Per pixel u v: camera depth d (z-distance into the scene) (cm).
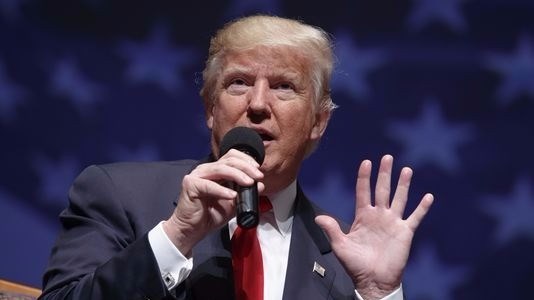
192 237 636
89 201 723
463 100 1181
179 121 1134
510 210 1173
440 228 1162
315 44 743
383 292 694
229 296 684
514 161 1179
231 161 622
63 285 671
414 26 1181
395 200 707
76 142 1113
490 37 1191
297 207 759
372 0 1177
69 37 1123
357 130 1162
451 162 1172
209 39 1150
